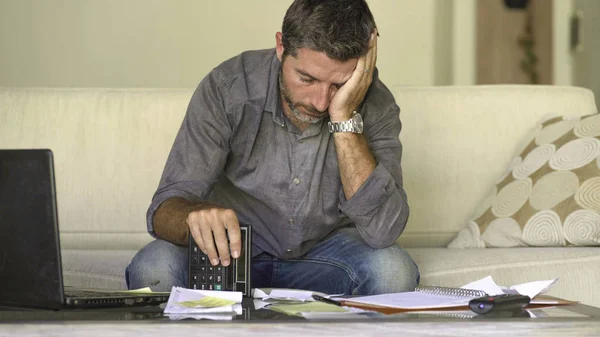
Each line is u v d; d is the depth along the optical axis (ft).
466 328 3.67
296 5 5.65
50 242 3.92
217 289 4.89
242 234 4.97
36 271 3.96
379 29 15.52
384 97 6.62
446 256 7.22
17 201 3.95
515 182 8.30
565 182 7.86
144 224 8.43
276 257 6.67
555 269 6.94
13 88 8.77
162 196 6.04
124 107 8.66
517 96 9.07
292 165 6.36
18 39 14.30
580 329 3.72
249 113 6.35
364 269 6.07
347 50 5.60
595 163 7.85
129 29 14.60
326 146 6.38
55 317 3.83
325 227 6.52
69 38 14.44
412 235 8.66
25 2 14.29
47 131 8.57
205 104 6.34
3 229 4.00
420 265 6.90
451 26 15.48
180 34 14.71
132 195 8.46
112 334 3.59
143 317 3.83
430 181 8.71
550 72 15.79
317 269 6.50
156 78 14.71
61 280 3.93
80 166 8.50
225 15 14.82
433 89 9.01
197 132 6.27
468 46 15.49
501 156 8.86
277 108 6.30
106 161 8.51
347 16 5.57
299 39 5.59
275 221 6.52
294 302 4.52
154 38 14.66
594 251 7.23
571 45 15.80
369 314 3.96
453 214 8.71
